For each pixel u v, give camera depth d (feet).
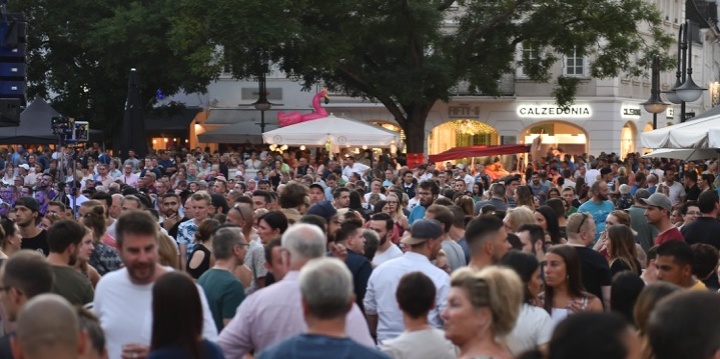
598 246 61.57
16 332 26.35
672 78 304.09
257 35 167.12
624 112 263.49
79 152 183.42
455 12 219.20
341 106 258.78
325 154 190.60
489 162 190.70
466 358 30.14
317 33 175.11
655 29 199.00
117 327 35.60
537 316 38.09
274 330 35.68
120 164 156.46
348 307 28.99
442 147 260.62
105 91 232.94
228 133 241.55
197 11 172.65
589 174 155.33
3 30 89.45
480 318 30.45
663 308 23.73
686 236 67.31
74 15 228.43
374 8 177.78
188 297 29.53
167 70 217.77
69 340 25.26
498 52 191.21
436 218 55.31
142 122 159.02
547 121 258.57
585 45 194.39
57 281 42.70
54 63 232.12
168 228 74.13
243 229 58.65
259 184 107.76
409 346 35.88
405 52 187.21
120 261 55.98
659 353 23.66
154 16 211.82
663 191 113.09
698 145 94.73
